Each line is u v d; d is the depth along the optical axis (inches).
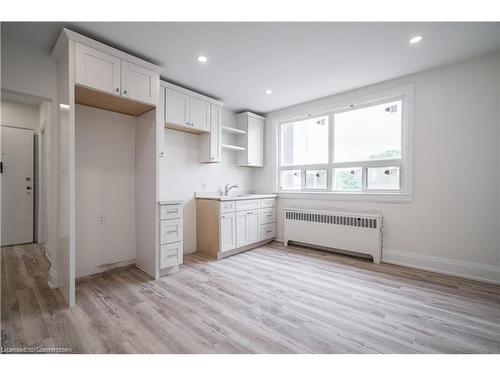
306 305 79.9
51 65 91.7
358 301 82.7
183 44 88.7
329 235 139.1
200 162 148.9
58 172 93.9
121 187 114.8
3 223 154.3
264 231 160.4
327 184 149.9
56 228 93.9
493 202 98.0
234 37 84.6
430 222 111.7
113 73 88.2
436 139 109.7
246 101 151.9
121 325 67.9
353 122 140.0
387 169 127.3
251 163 167.8
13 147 158.4
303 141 163.0
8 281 99.1
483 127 99.5
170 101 119.3
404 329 66.7
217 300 83.1
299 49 92.3
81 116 102.4
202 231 141.4
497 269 97.0
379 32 81.7
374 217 123.1
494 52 96.2
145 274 107.7
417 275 106.2
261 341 61.3
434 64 105.5
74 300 78.9
